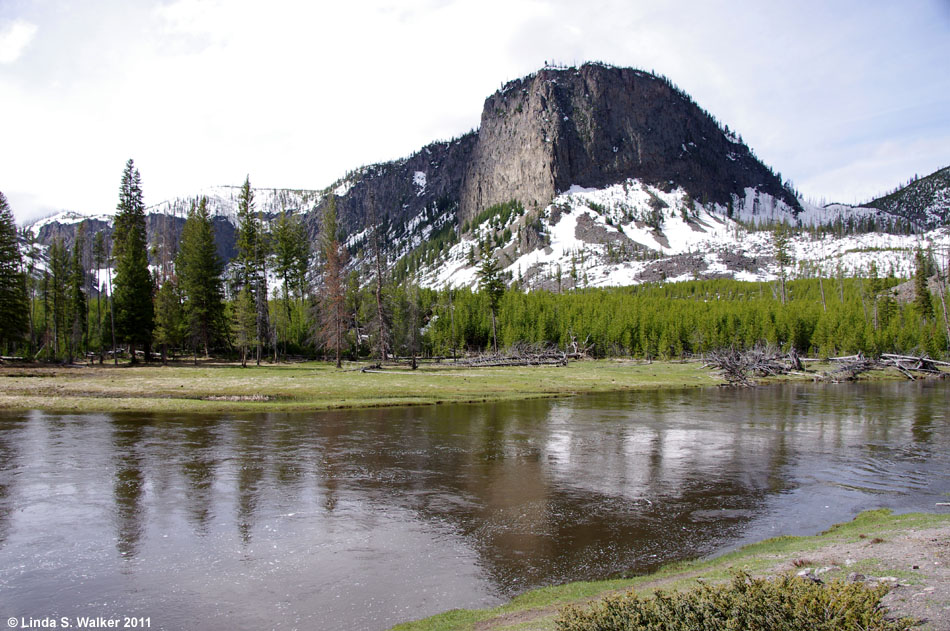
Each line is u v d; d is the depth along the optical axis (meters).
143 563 11.44
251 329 71.00
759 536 13.30
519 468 20.20
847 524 14.01
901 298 128.75
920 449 24.16
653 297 158.88
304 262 103.69
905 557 10.03
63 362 67.75
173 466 19.47
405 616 9.16
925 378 69.25
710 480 18.72
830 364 86.75
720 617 6.35
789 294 163.12
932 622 6.70
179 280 84.12
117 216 78.06
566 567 11.34
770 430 28.97
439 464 20.69
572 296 146.38
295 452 22.23
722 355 76.19
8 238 62.12
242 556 11.85
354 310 87.19
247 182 89.38
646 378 64.50
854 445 25.02
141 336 70.00
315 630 8.70
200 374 55.19
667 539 13.05
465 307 119.56
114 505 15.12
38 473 18.25
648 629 6.35
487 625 8.39
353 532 13.38
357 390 43.50
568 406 39.56
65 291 79.06
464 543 12.73
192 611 9.39
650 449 23.84
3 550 12.03
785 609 6.20
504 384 53.34
